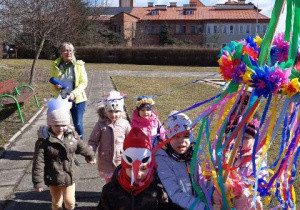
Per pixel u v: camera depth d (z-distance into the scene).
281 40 2.22
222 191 2.33
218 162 2.30
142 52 35.34
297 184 4.27
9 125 7.51
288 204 2.42
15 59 31.92
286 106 2.10
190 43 55.44
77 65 5.36
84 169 5.12
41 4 13.71
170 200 2.59
